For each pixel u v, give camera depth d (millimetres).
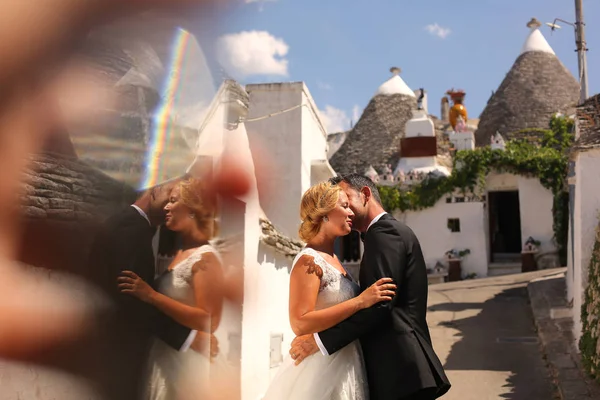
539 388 6559
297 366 2621
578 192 7578
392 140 20812
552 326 8656
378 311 2469
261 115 9102
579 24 10977
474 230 17656
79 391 2135
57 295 2172
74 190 2268
